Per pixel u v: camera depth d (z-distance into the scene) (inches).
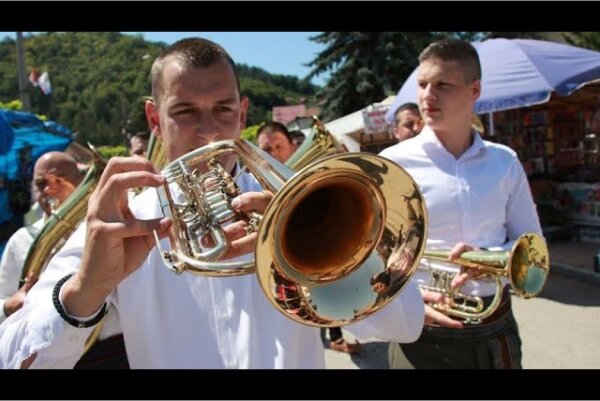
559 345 188.4
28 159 283.4
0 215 265.4
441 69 97.1
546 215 363.6
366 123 487.5
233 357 57.2
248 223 54.7
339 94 1111.6
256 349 57.3
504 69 285.7
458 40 100.6
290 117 1422.2
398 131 212.5
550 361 174.9
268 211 47.4
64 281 51.6
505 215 104.9
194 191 54.7
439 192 100.0
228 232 53.2
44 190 118.0
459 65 96.7
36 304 53.9
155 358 57.6
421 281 102.6
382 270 55.2
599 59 280.1
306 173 48.1
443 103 98.3
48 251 96.6
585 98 365.4
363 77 1065.5
